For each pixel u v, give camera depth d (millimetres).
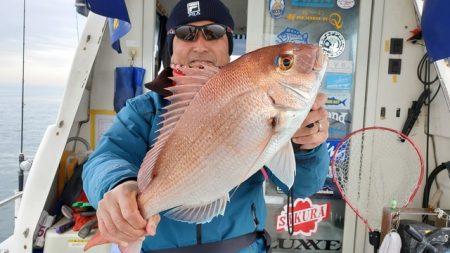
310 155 1152
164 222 1308
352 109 3008
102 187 1008
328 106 3033
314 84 869
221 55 1532
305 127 1034
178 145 902
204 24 1489
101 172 1065
